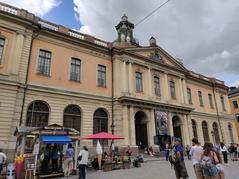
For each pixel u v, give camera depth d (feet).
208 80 126.93
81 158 36.60
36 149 41.27
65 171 42.60
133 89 81.97
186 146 85.71
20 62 59.57
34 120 59.41
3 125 51.98
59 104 65.00
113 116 75.77
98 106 73.97
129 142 73.10
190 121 99.14
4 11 58.85
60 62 69.05
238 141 127.24
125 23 113.91
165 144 82.64
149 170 47.67
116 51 82.74
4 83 54.49
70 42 73.31
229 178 36.19
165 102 91.15
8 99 54.29
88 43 76.95
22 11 64.03
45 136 42.39
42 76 63.93
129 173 44.09
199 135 106.63
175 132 97.45
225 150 59.31
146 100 81.66
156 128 83.51
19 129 41.75
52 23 70.90
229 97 171.53
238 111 162.81
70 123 66.44
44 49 66.59
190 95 111.86
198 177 26.68
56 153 44.62
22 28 62.03
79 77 72.69
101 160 52.21
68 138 44.16
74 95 68.80
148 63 91.45
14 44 59.47
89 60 76.84
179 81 103.30
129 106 77.66
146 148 78.95
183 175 30.63
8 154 51.03
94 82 75.61
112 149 67.97
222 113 125.39
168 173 42.75
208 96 123.34
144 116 84.12
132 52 86.22
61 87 66.74
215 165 24.18
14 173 37.68
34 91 61.11
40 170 43.09
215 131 118.21
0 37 57.93
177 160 31.42
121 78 80.64
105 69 80.59
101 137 54.29
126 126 74.08
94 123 71.82
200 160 25.34
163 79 96.17
